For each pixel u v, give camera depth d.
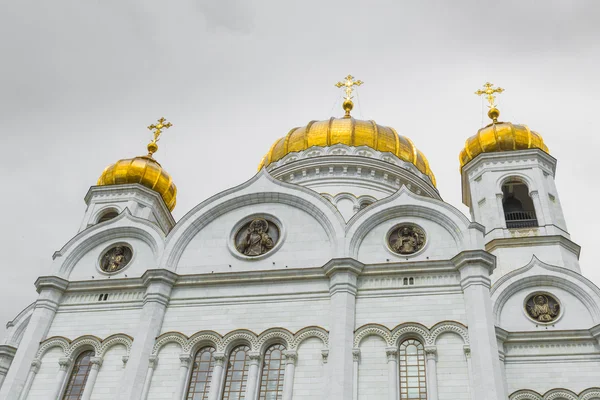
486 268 31.50
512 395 35.69
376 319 30.81
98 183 51.44
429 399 27.78
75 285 35.53
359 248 33.59
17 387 31.69
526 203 48.53
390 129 54.94
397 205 34.44
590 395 35.12
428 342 29.38
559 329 37.84
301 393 28.91
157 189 51.19
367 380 28.80
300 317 31.62
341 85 60.62
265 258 34.31
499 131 49.28
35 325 33.81
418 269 31.98
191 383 30.70
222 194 36.97
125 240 37.47
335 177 49.12
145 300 33.34
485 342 28.53
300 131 54.34
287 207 36.06
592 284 38.91
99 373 31.70
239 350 31.48
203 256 35.19
